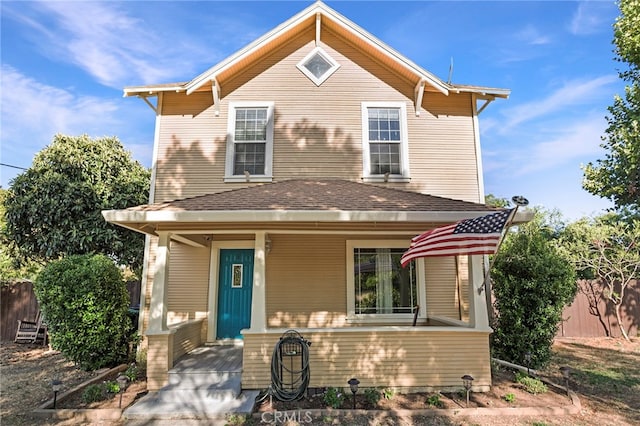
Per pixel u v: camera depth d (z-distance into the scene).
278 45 9.71
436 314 8.48
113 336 7.68
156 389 6.18
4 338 12.68
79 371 8.19
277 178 9.12
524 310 7.50
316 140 9.34
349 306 8.43
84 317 7.26
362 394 6.11
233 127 9.36
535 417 5.39
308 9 9.34
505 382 6.77
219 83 9.42
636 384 7.01
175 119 9.37
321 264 8.62
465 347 6.36
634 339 11.45
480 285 6.57
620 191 15.05
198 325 8.20
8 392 6.77
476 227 5.34
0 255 14.12
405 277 8.64
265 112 9.49
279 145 9.28
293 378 6.13
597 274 12.54
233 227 6.56
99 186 12.39
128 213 6.20
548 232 19.11
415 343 6.34
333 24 9.62
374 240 8.74
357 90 9.60
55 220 11.59
